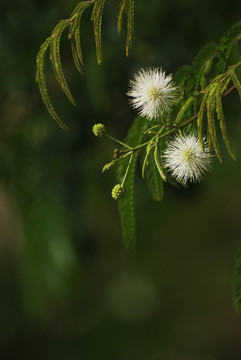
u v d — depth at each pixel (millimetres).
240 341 2268
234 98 868
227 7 987
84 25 899
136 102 586
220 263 2279
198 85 601
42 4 931
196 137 581
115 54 912
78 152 946
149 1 958
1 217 2172
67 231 909
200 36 982
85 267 955
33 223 924
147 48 951
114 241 1553
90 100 921
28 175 935
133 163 626
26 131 948
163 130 595
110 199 1063
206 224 2188
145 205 1014
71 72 927
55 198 923
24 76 940
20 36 941
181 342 2289
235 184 1958
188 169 574
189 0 981
